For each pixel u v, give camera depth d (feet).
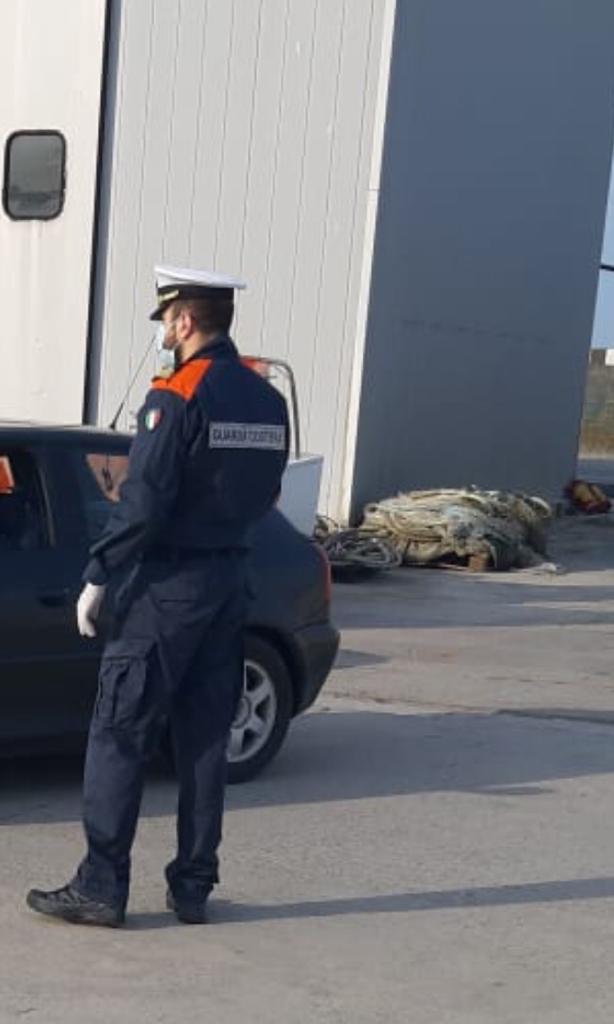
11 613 22.81
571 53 70.74
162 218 59.98
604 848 22.93
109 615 21.03
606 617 45.85
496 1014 16.81
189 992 16.99
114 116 59.88
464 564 54.39
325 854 22.03
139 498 17.56
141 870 20.88
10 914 18.95
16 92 60.85
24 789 24.59
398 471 61.87
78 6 59.77
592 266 75.31
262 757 25.80
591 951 18.79
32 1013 16.25
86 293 60.34
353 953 18.37
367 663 36.76
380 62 57.77
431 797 25.27
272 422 18.40
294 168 58.75
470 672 36.27
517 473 71.10
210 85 59.31
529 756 28.35
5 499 23.59
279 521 26.37
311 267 58.85
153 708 18.16
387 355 60.23
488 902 20.35
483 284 66.44
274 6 58.59
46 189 60.70
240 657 18.97
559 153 71.00
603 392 136.26
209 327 18.25
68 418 61.00
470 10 62.64
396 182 59.21
